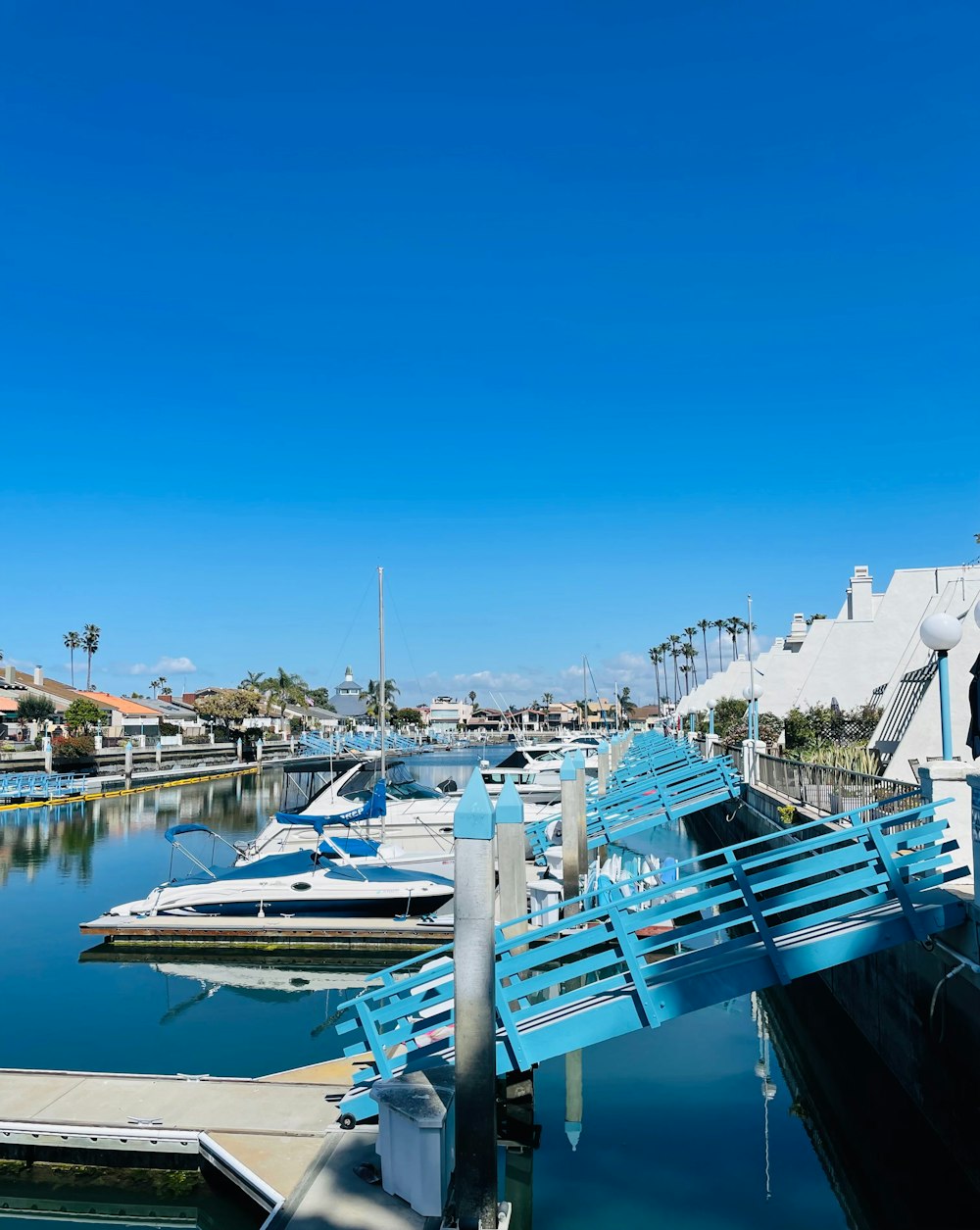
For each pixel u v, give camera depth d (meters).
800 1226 8.52
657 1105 11.48
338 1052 13.69
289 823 22.30
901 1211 8.79
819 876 16.17
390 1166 7.57
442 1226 7.08
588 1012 9.09
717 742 39.22
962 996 8.59
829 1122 10.86
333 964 18.59
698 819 41.03
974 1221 8.30
